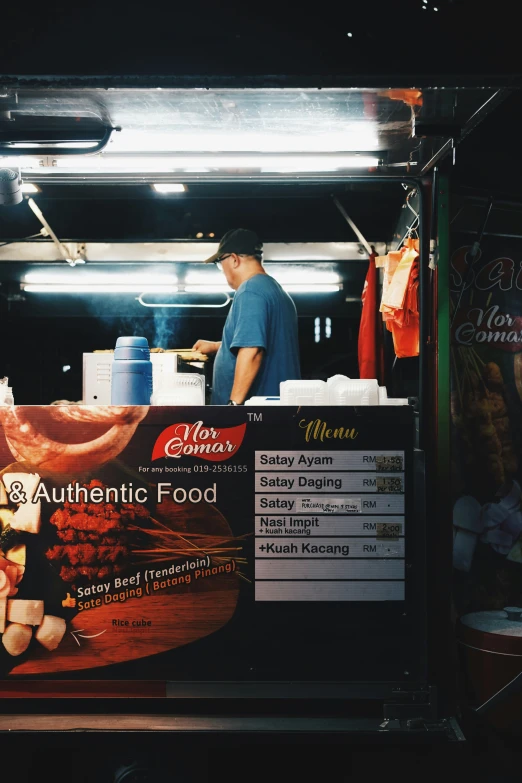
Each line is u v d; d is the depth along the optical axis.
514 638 2.40
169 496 2.18
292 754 2.28
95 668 2.18
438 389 2.41
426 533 2.25
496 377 2.94
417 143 2.30
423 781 2.25
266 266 4.25
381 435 2.19
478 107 2.08
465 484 2.93
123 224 4.16
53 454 2.17
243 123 2.17
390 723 2.18
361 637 2.19
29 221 4.16
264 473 2.18
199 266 4.25
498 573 2.93
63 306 4.56
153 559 2.18
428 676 2.32
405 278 2.63
